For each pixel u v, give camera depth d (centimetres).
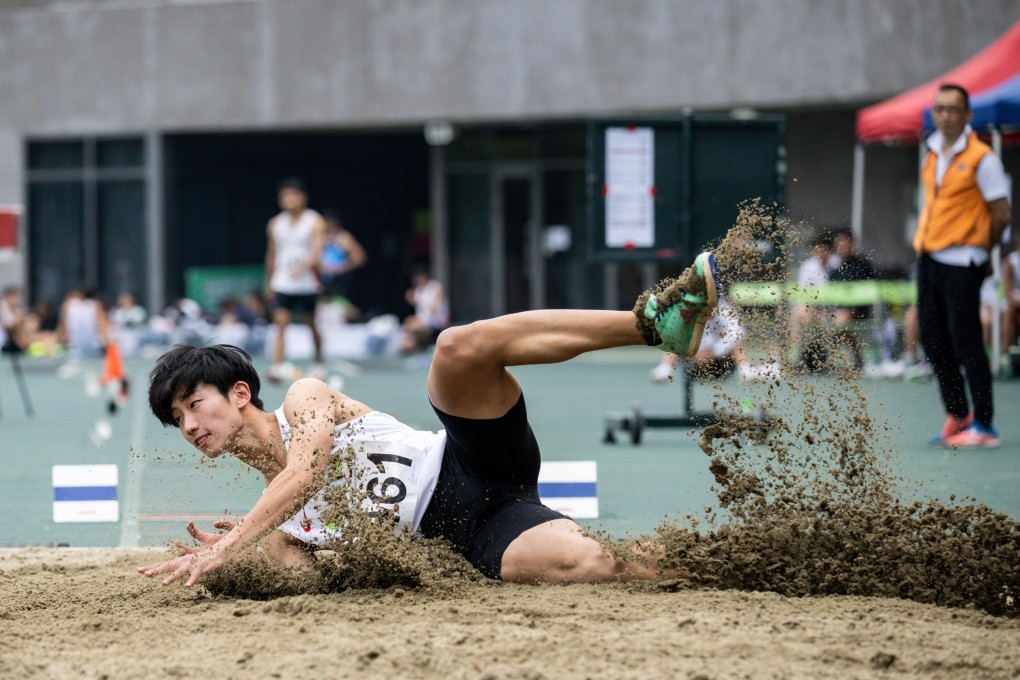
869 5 6166
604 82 6644
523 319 1233
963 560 1218
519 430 1298
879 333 4100
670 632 1058
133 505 1973
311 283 4472
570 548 1269
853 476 1330
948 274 2420
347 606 1175
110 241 7650
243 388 1307
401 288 8688
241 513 1883
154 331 6588
